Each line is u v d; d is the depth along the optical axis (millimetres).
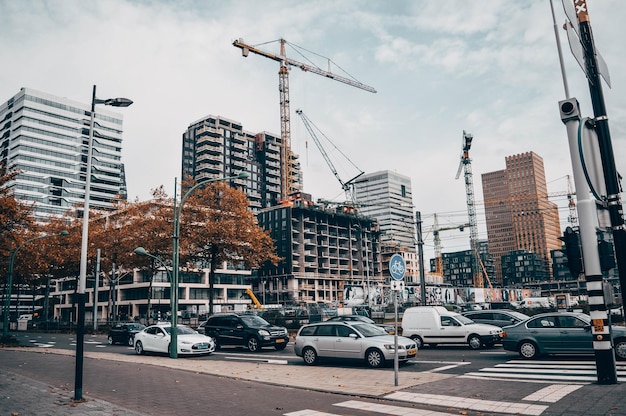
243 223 40562
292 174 154125
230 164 141750
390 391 10758
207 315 43094
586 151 8742
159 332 21875
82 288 10453
